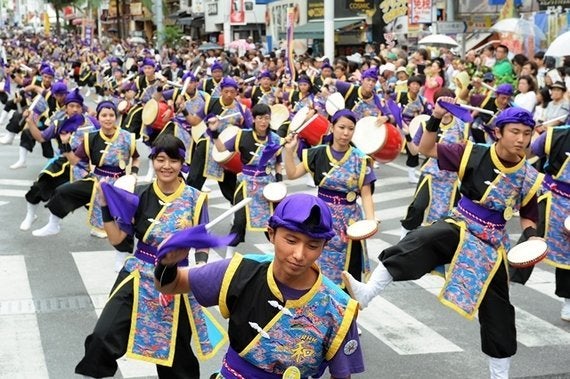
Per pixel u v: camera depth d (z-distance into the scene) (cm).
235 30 4300
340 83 1316
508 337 545
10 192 1291
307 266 340
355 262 648
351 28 3141
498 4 2136
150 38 6272
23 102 1528
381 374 612
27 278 842
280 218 336
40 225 1079
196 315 514
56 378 596
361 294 521
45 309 746
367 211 643
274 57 2539
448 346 671
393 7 2567
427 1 2242
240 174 873
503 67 1539
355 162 643
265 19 4025
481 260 543
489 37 2205
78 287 812
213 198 1271
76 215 1145
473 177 548
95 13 7538
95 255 935
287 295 350
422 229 543
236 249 970
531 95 1252
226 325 710
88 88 3219
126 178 566
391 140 750
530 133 536
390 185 1399
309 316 350
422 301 787
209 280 358
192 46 3822
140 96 1662
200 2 5253
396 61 1925
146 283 507
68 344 662
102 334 495
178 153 507
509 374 612
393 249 533
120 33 6562
